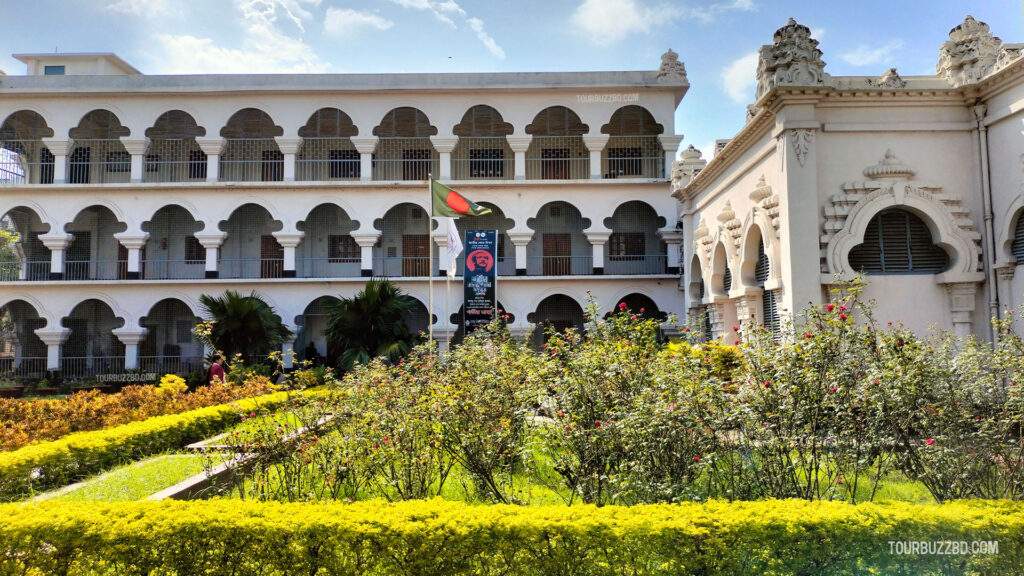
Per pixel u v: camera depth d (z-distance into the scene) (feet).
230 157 94.48
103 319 94.99
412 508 16.84
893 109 40.27
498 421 23.39
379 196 86.33
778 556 15.23
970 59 39.11
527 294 86.22
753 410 21.21
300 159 94.68
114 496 25.66
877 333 25.99
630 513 16.28
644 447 20.34
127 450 33.50
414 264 94.22
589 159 91.86
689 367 22.71
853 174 39.99
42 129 94.07
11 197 84.64
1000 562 15.12
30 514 16.46
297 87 84.58
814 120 39.50
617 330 26.27
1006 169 37.50
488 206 94.12
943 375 21.77
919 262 40.22
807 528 15.38
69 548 15.71
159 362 91.76
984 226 38.88
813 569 15.20
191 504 17.28
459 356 28.91
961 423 21.07
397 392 27.09
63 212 84.64
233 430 27.94
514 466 25.66
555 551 15.30
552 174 94.94
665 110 87.04
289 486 24.89
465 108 86.48
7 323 103.65
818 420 21.17
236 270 93.81
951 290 39.19
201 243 85.30
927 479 20.80
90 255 92.99
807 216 39.17
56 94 83.71
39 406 41.96
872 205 39.14
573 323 95.45
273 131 95.55
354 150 95.76
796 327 25.14
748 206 48.91
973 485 20.29
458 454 23.72
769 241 42.70
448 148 86.02
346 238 95.04
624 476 20.61
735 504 16.79
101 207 93.50
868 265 40.16
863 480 23.36
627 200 86.28
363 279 85.81
